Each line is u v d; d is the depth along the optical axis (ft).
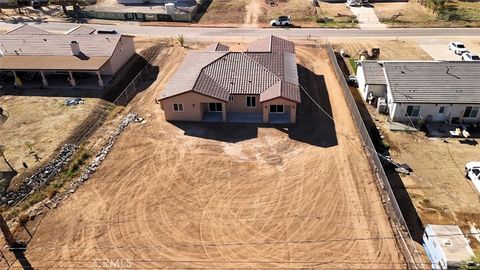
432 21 237.25
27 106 157.79
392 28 229.04
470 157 127.34
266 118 143.43
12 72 178.60
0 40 185.16
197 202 109.91
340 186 114.62
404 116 144.25
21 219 104.94
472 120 143.02
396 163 124.88
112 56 177.27
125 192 113.91
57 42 182.80
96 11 260.62
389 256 94.22
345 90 159.22
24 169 122.83
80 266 93.50
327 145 131.95
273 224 102.78
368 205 108.06
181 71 156.56
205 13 260.01
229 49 194.59
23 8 273.95
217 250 96.53
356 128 140.67
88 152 130.41
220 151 129.70
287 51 172.14
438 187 115.85
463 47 196.85
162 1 278.67
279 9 264.93
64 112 153.17
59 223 104.58
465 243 90.38
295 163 123.85
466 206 109.40
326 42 212.23
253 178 118.01
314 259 93.71
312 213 105.91
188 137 136.98
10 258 95.61
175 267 92.89
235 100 146.41
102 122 147.13
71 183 117.91
